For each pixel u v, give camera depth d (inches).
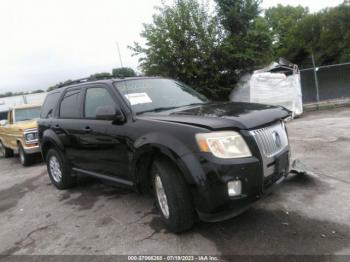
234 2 506.3
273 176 130.7
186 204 128.3
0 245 153.3
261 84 475.2
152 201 181.8
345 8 1209.4
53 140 216.2
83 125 185.5
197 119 129.3
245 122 124.2
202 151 119.0
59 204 200.1
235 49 487.5
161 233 139.6
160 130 134.1
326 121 406.6
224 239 127.9
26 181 279.9
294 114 480.1
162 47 475.2
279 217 140.3
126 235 143.3
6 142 423.2
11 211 201.6
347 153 231.9
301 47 1364.4
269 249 117.1
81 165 201.5
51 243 146.9
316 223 131.4
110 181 175.6
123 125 155.0
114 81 175.9
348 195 154.8
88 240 144.1
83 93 195.3
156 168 136.7
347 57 1168.2
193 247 125.0
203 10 494.3
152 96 171.8
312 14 1357.0
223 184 116.3
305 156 237.9
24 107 406.3
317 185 172.2
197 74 478.0
